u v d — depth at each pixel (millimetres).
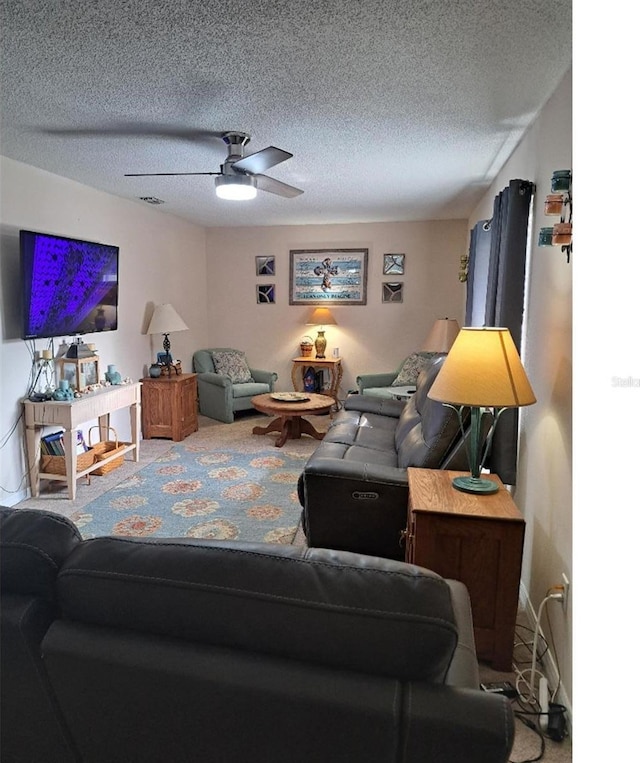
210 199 4621
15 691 961
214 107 2475
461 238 5762
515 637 1963
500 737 746
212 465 4148
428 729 760
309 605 830
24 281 3250
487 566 1829
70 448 3379
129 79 2170
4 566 934
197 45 1887
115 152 3195
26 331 3314
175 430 4871
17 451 3398
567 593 1713
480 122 2617
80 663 872
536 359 2311
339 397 6305
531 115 2488
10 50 1925
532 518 2291
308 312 6285
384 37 1818
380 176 3771
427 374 3369
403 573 890
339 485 2408
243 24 1739
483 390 1843
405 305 6012
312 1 1602
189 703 846
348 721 782
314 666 819
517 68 2018
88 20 1714
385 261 5992
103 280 4113
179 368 5191
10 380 3338
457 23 1720
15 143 3006
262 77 2150
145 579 889
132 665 846
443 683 819
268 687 799
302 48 1900
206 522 3074
